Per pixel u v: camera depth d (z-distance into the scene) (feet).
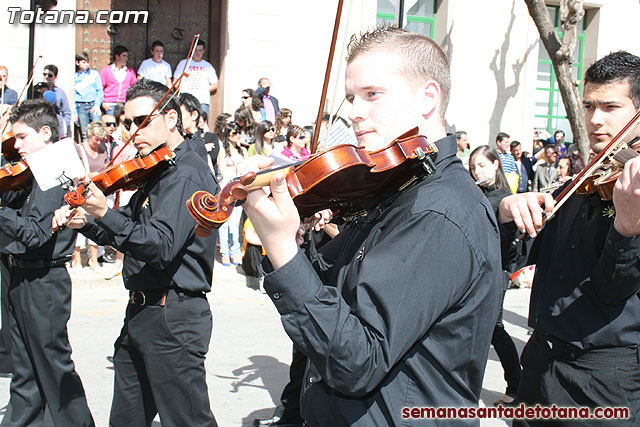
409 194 5.66
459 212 5.37
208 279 10.37
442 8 38.88
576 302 8.12
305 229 8.16
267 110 32.01
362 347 5.01
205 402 10.26
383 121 5.77
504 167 34.55
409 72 5.77
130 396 10.43
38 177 9.96
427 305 5.16
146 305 9.97
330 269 6.90
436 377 5.48
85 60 30.66
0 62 28.94
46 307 11.46
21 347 11.93
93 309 22.08
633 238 6.93
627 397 7.95
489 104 39.63
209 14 35.63
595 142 8.20
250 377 16.65
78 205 8.97
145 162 9.89
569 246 8.29
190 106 14.47
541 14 29.50
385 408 5.49
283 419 13.88
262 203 4.99
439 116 6.00
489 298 5.53
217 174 27.14
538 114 42.70
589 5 42.24
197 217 5.23
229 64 33.81
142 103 10.26
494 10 39.14
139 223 10.36
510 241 7.89
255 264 25.50
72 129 27.37
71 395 11.71
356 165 5.28
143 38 34.76
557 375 8.32
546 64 42.50
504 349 15.42
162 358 9.93
